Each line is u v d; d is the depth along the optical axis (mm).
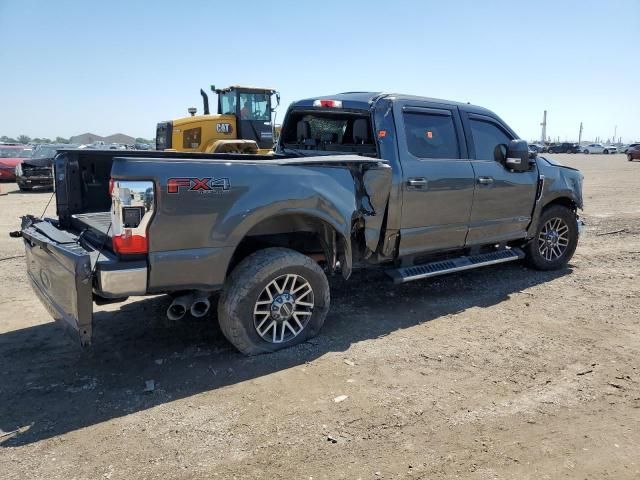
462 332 4660
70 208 4996
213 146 15414
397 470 2729
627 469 2754
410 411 3305
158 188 3467
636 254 7746
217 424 3152
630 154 43562
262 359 4051
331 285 6086
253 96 16438
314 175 4195
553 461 2818
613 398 3486
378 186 4633
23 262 7211
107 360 4051
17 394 3510
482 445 2957
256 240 4527
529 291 5922
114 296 3455
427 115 5355
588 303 5480
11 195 16766
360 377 3762
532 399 3473
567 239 6867
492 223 5883
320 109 5730
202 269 3715
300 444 2951
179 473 2699
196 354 4152
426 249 5352
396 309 5289
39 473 2688
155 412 3289
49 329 4715
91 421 3186
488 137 5914
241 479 2654
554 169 6574
